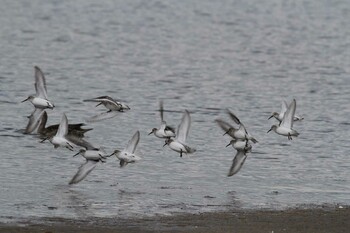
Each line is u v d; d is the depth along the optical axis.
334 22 67.56
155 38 57.47
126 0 76.69
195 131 30.38
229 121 32.53
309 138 30.00
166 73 44.16
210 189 22.88
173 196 21.98
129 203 21.16
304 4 77.44
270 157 27.00
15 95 36.25
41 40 54.72
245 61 49.34
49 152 26.39
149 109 34.41
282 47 55.22
